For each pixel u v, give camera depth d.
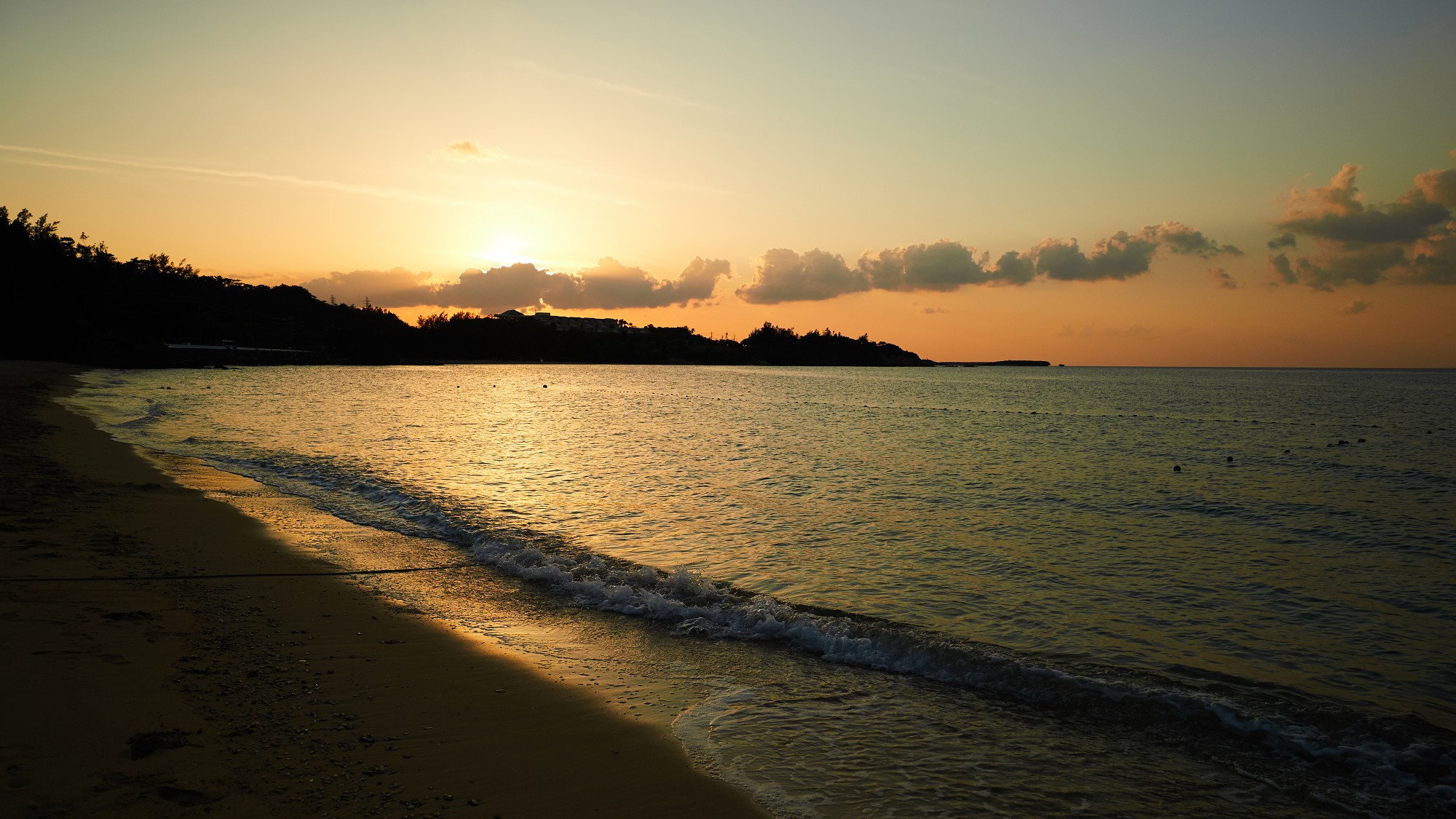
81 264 137.38
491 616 10.41
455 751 6.39
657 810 5.80
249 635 8.70
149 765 5.55
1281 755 7.12
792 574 13.05
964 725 7.59
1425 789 6.55
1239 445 38.28
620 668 8.76
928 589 12.38
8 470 18.12
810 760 6.76
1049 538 16.41
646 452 30.55
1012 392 105.06
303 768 5.80
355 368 161.25
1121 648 9.95
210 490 18.36
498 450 30.08
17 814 4.77
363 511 17.08
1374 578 13.69
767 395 91.12
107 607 9.03
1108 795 6.34
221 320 175.12
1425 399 93.50
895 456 31.20
